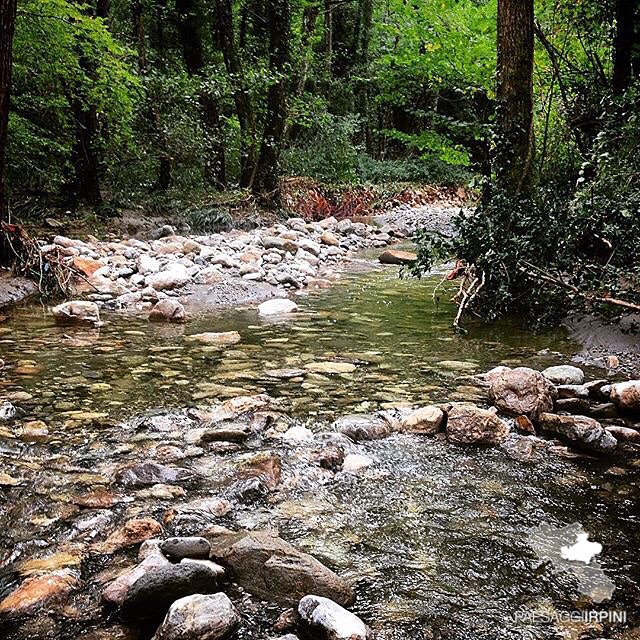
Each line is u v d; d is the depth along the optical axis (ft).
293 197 48.16
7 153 28.25
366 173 65.87
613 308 16.19
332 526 7.42
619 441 10.21
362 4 78.13
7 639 5.35
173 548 6.40
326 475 8.77
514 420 11.08
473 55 46.34
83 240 28.94
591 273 16.17
